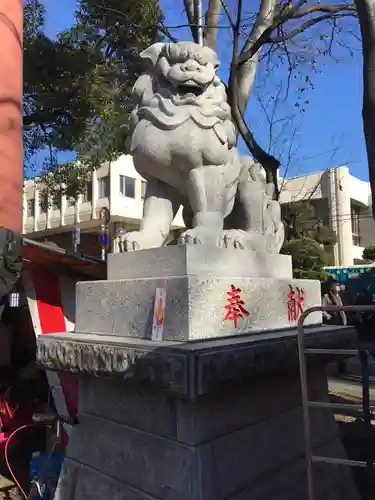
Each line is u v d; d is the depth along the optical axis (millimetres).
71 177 8023
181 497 1655
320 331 2301
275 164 4785
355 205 18562
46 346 2189
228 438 1814
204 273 1909
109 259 2217
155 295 1864
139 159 2229
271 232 2523
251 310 2012
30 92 6977
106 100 6461
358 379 6527
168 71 2145
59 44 6652
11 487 3525
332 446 2477
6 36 2715
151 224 2268
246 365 1721
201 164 2172
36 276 3760
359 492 2811
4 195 2635
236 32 4703
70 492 2152
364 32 2660
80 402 2227
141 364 1689
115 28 6719
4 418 4305
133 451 1901
